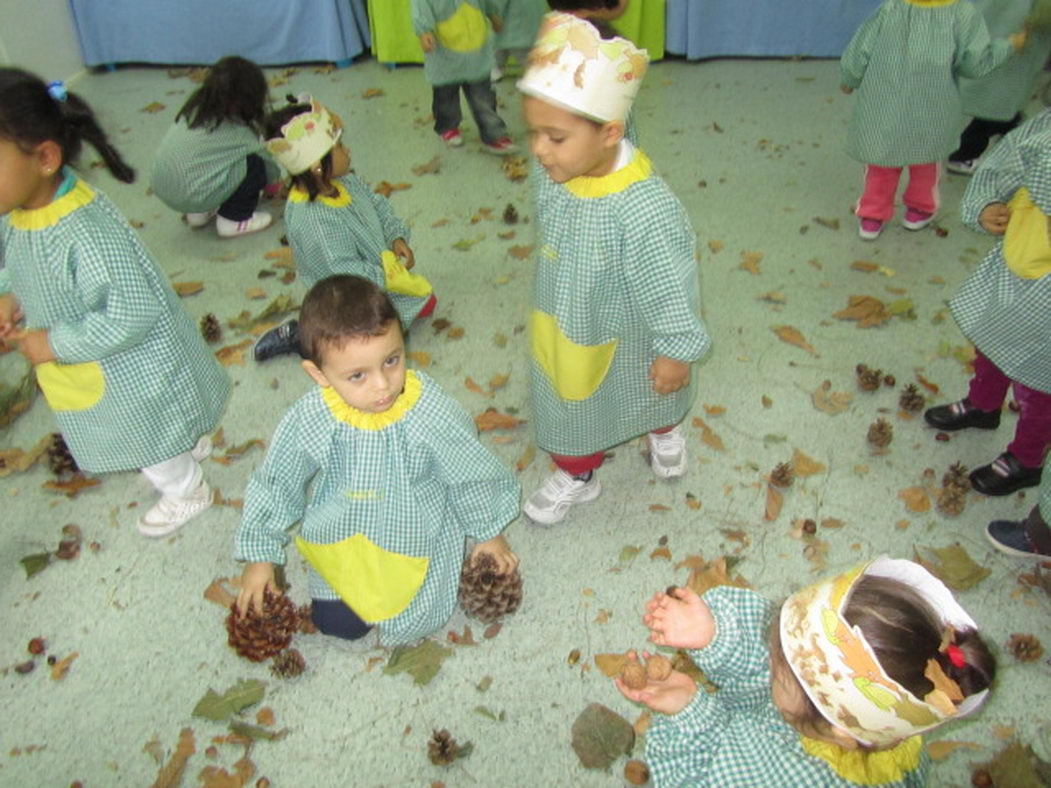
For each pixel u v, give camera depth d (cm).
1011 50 281
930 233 334
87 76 546
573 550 219
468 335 298
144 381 191
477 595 191
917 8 280
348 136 448
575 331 176
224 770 176
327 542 175
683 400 205
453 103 414
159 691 192
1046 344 187
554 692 187
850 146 316
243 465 250
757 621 121
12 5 477
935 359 271
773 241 338
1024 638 185
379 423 157
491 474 171
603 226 161
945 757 169
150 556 224
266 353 289
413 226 365
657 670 122
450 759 175
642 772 171
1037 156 175
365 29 541
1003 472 219
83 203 171
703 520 225
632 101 150
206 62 546
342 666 195
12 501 241
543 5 400
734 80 486
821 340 283
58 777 177
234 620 183
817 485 231
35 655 200
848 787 105
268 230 371
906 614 94
